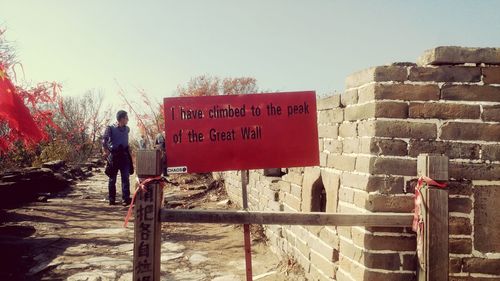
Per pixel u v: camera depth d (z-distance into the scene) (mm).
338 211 3434
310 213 2594
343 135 3412
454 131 2844
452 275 2797
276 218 2578
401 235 2811
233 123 2734
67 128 21500
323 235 3723
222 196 9320
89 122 22953
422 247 2555
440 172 2531
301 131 2787
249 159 2721
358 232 2941
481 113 2852
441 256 2504
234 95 2748
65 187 11422
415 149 2834
